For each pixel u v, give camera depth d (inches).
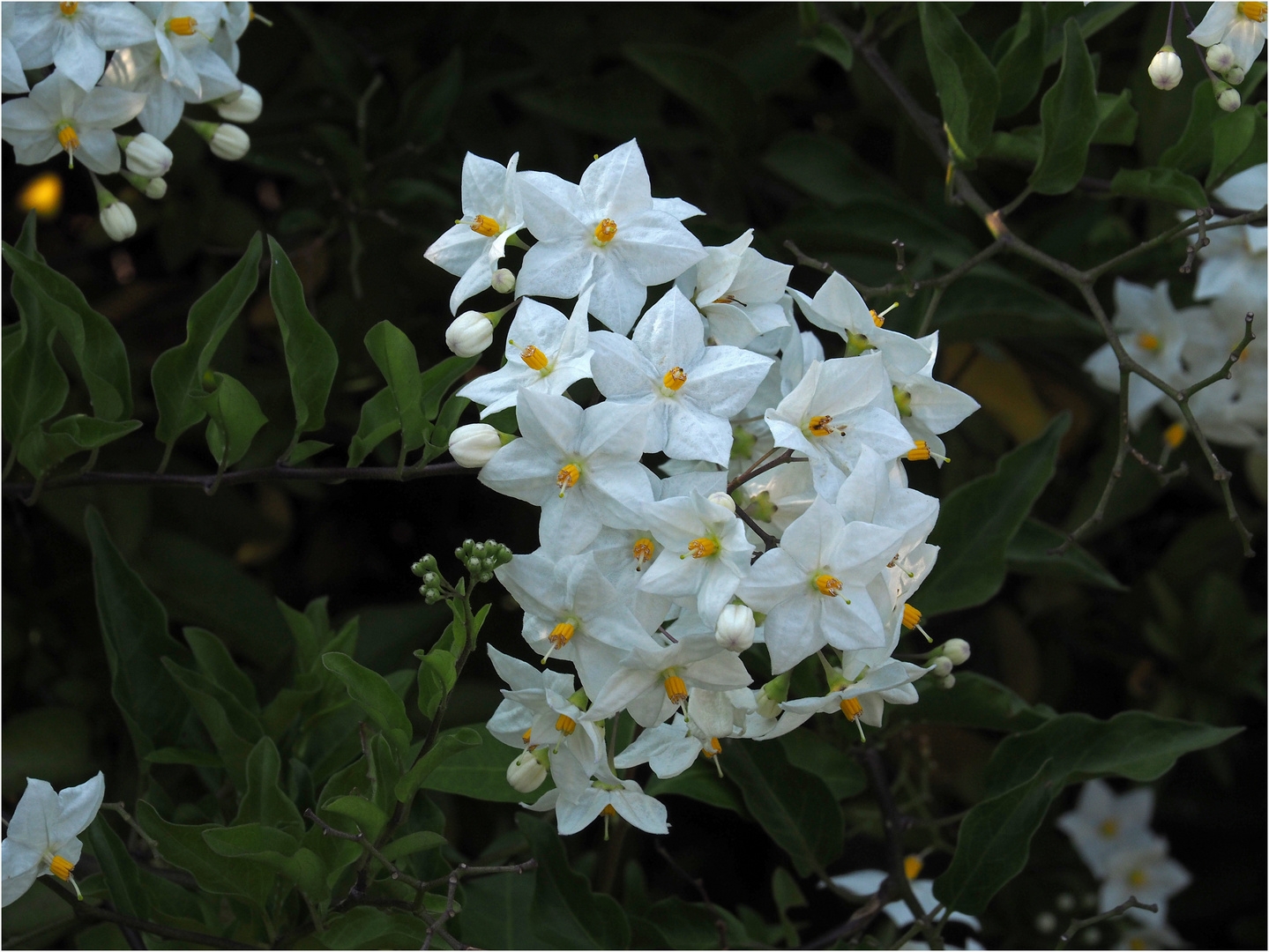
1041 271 23.0
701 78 22.3
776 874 21.2
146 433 23.4
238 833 18.6
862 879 21.9
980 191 23.1
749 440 19.0
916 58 22.8
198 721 20.7
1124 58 23.5
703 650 18.1
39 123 20.0
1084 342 23.6
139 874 19.4
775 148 22.8
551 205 18.6
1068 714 20.6
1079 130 20.2
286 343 19.3
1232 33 20.1
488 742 20.2
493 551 18.0
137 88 20.2
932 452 19.1
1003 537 21.0
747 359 18.4
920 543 18.4
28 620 22.8
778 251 22.5
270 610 23.0
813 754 20.8
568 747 18.5
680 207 18.9
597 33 23.7
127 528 22.8
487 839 23.0
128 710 20.3
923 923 20.3
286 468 19.5
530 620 18.2
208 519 23.6
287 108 23.6
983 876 20.2
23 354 19.8
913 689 18.7
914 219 22.1
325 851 19.1
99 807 18.9
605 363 18.2
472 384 18.4
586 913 20.1
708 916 20.7
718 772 20.7
